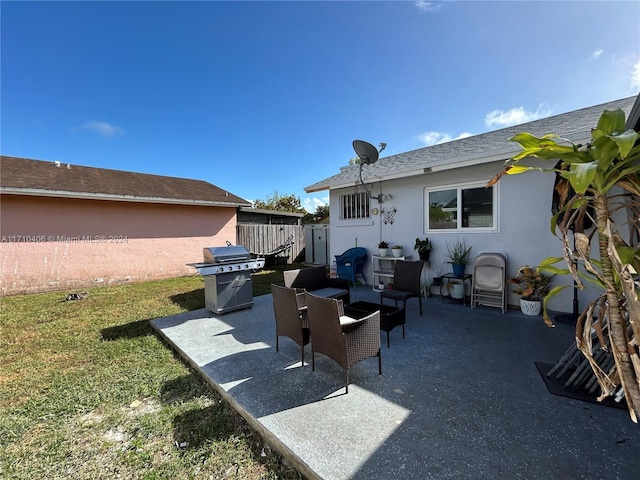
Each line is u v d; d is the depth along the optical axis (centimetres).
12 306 596
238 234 1125
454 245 545
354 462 176
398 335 375
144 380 294
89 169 1006
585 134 377
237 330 417
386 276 643
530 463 172
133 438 214
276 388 260
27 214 728
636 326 114
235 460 192
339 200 746
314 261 1234
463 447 186
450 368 289
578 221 144
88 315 525
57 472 185
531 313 443
